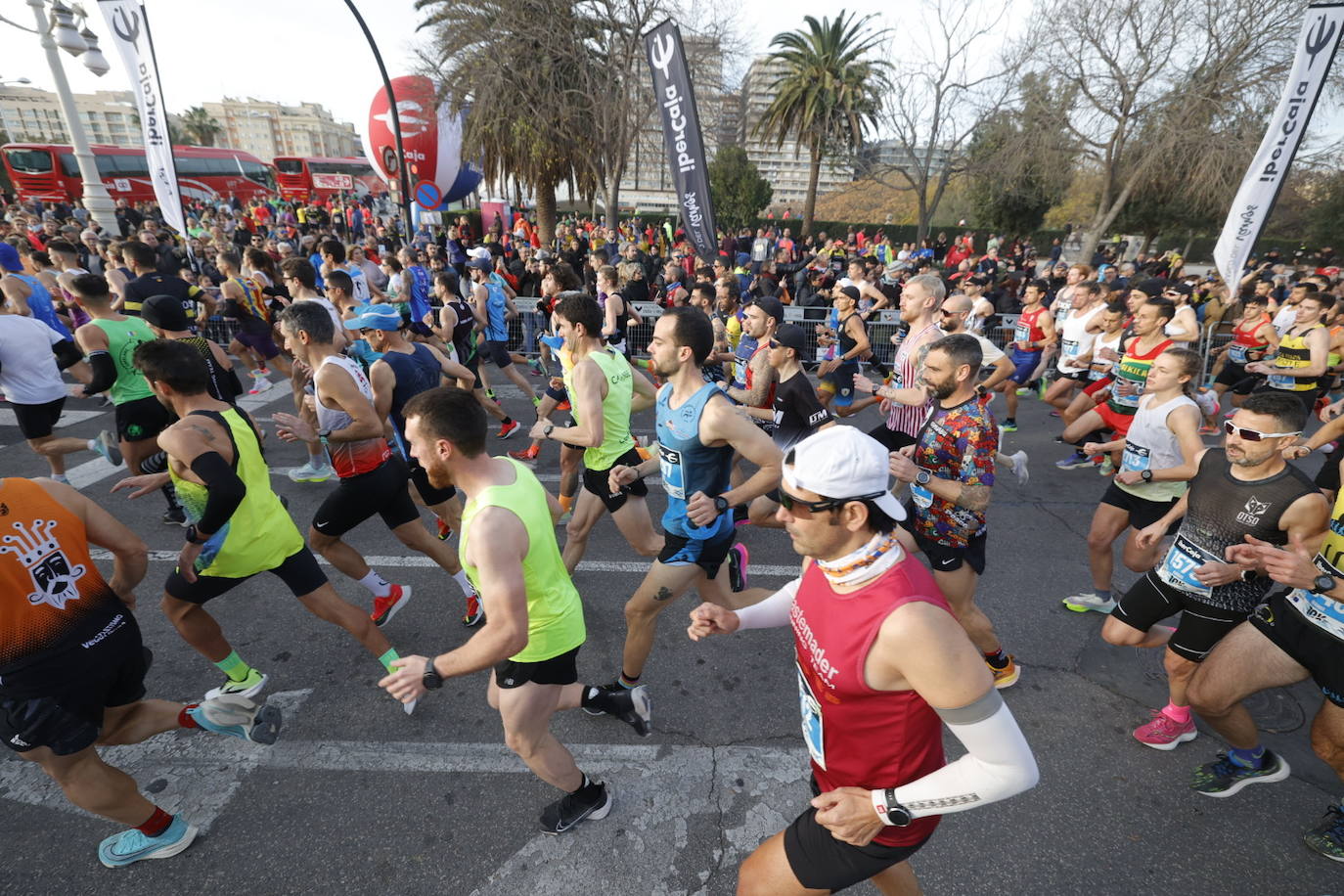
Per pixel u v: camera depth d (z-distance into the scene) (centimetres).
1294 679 247
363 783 285
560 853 255
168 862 248
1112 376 670
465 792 281
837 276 1767
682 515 289
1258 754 281
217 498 256
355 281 945
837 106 2866
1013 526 550
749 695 345
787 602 200
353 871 247
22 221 1764
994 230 3225
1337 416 455
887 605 139
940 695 133
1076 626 410
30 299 660
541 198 2167
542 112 1875
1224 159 1747
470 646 191
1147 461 360
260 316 834
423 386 402
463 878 245
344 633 387
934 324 481
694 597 435
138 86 1068
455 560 385
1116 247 2575
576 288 620
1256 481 255
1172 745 309
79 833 260
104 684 229
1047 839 263
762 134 3238
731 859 254
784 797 282
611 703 283
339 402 327
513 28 1809
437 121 2108
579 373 345
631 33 1828
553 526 229
